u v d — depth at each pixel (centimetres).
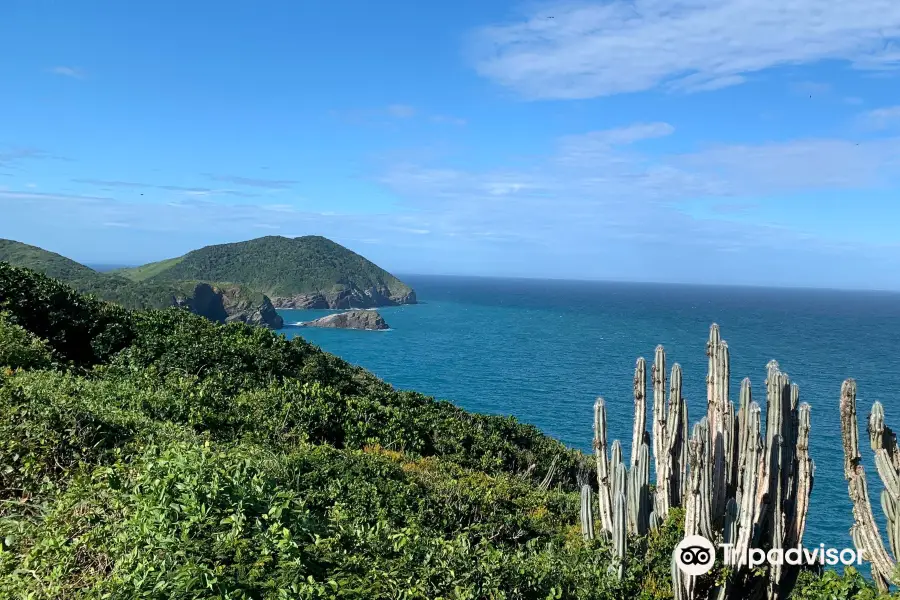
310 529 838
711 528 954
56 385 1280
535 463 2359
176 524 708
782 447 1023
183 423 1421
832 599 898
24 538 734
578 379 7194
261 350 2323
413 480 1467
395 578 757
